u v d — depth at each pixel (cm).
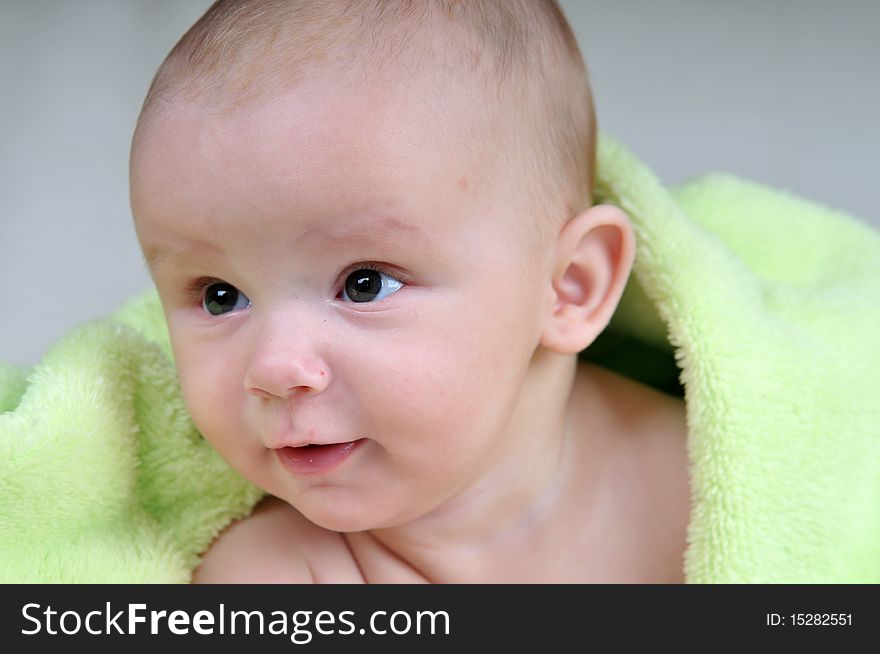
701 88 190
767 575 91
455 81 85
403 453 84
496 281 85
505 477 96
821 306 104
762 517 92
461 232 83
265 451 85
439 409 83
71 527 90
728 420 93
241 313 84
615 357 112
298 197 79
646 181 99
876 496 97
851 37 197
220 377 84
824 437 96
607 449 101
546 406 97
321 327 81
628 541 98
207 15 89
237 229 80
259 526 97
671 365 111
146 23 200
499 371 87
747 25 200
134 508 95
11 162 179
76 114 186
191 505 97
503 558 98
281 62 82
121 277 167
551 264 92
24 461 85
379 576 98
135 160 85
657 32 199
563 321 94
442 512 96
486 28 88
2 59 192
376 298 82
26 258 168
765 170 178
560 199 93
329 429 81
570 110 95
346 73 82
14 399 92
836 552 93
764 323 98
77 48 195
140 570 92
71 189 177
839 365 99
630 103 188
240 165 80
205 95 82
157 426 95
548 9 96
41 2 202
